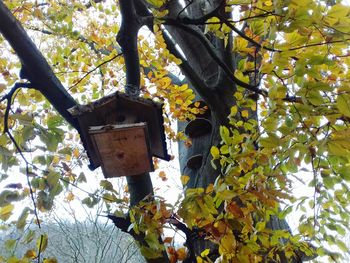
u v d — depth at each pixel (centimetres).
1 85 256
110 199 240
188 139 382
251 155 216
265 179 223
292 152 226
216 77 366
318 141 205
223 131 234
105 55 518
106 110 235
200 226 219
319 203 284
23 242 231
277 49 196
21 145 220
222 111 321
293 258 303
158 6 236
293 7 177
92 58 504
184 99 380
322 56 189
